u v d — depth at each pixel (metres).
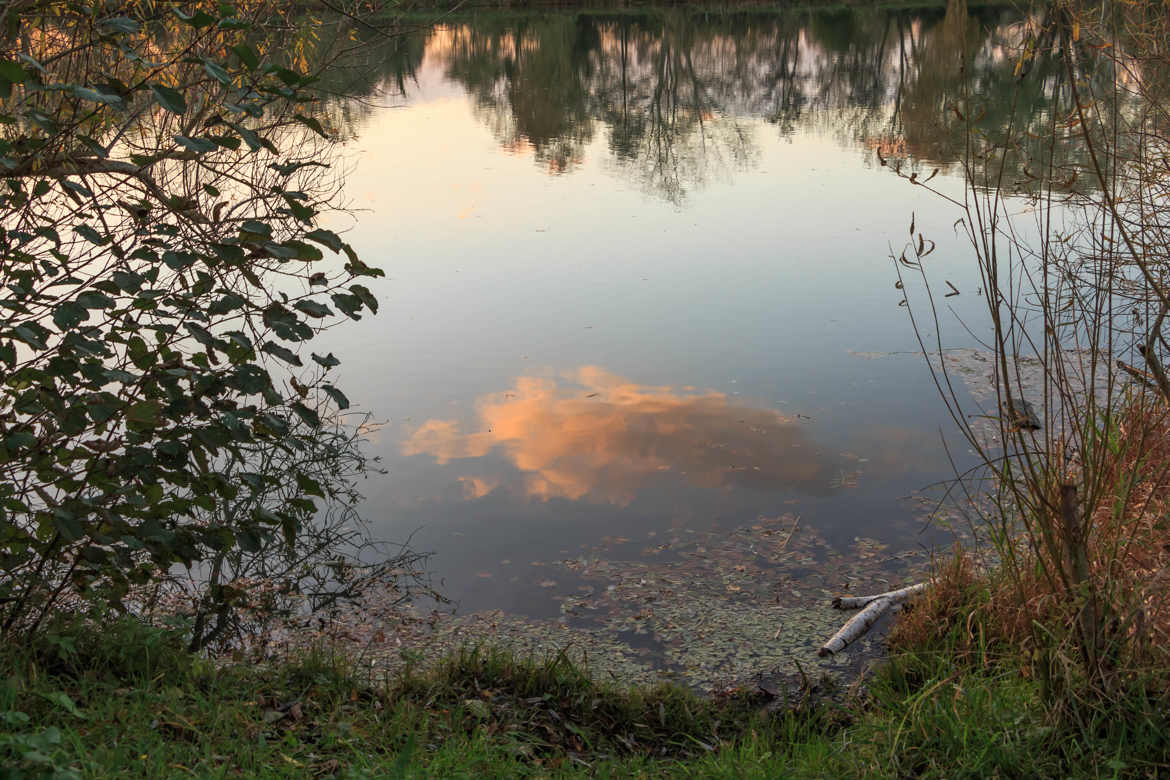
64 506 3.62
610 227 14.04
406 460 7.21
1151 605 3.57
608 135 23.09
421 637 5.03
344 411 8.07
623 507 6.45
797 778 3.47
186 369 3.85
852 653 4.81
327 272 11.52
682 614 5.22
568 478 6.89
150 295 3.67
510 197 16.05
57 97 4.45
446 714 3.96
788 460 7.08
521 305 10.75
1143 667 3.36
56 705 3.12
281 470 6.98
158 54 4.98
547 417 7.96
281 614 5.24
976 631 4.53
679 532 6.12
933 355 9.00
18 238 3.71
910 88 26.02
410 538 6.11
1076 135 3.97
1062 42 3.68
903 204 14.58
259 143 3.54
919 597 4.93
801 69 33.75
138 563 5.02
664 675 4.69
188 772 2.89
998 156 15.05
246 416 4.01
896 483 6.68
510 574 5.68
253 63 3.51
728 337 9.70
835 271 11.71
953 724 3.53
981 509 6.22
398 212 14.67
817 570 5.63
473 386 8.62
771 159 19.05
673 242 13.20
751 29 41.47
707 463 7.06
